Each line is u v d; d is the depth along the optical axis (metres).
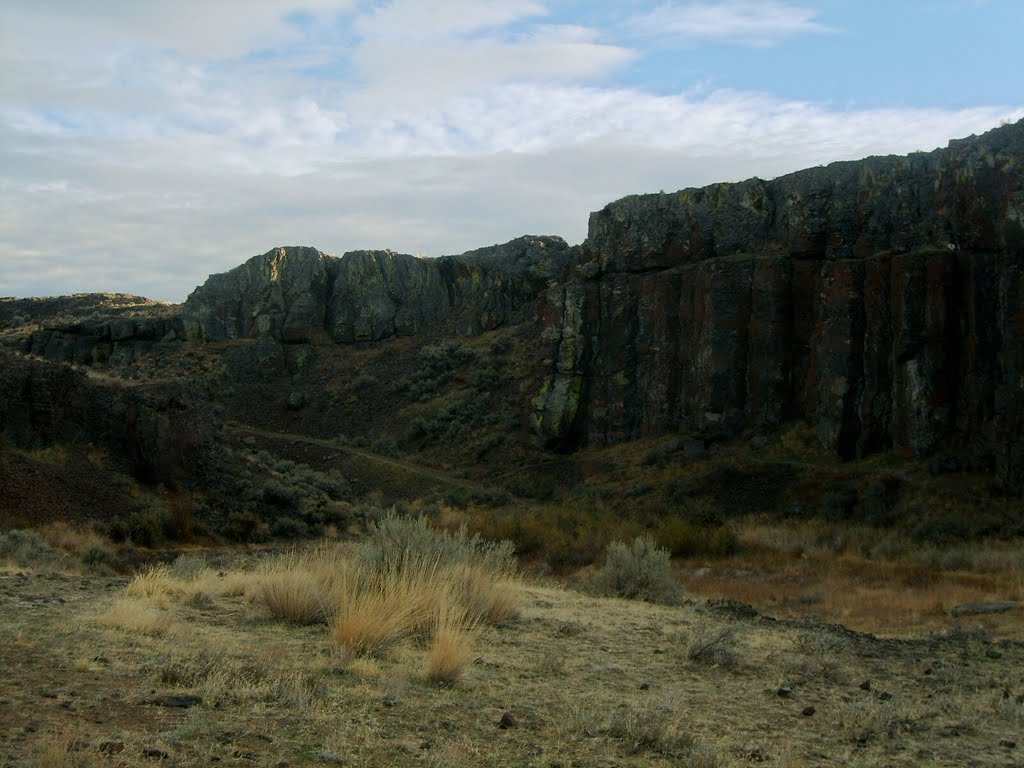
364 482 84.75
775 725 8.10
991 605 23.72
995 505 51.69
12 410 40.06
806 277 75.31
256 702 6.64
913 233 69.88
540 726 7.07
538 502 73.56
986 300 61.97
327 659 8.57
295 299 134.25
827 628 17.94
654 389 83.50
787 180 83.75
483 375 106.75
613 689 9.07
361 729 6.21
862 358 68.69
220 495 45.31
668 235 88.38
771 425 74.12
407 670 8.53
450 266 137.75
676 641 12.52
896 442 64.56
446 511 60.56
